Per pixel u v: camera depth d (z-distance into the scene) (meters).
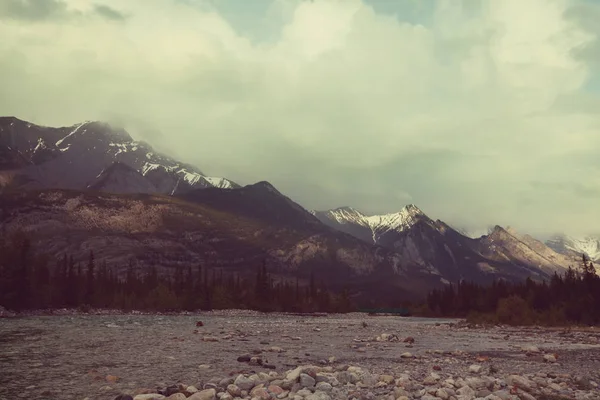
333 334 49.03
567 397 17.08
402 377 18.34
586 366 26.73
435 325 85.06
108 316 100.19
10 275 104.44
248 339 38.03
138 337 37.34
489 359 28.56
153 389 15.29
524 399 16.38
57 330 44.31
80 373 19.16
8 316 89.06
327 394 14.91
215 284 182.12
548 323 91.50
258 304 176.88
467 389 16.70
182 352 27.28
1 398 14.44
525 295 136.00
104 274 169.12
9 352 25.95
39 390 15.64
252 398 14.44
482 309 162.12
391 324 87.19
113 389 15.90
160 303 144.12
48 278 124.56
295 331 52.22
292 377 17.17
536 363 27.56
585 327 86.00
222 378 18.05
